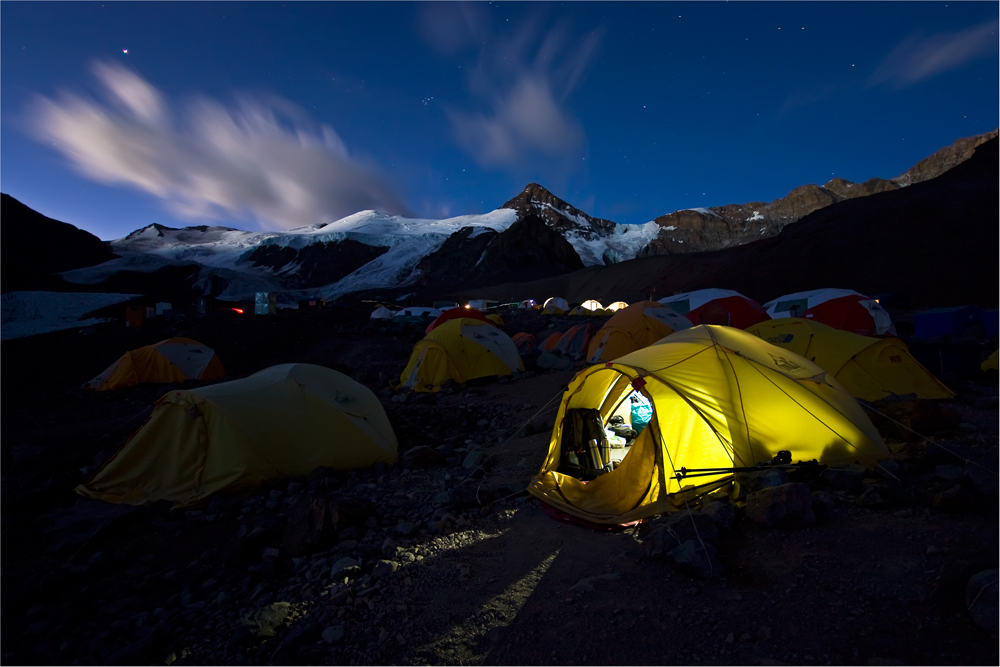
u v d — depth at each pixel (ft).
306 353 85.46
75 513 21.80
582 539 17.08
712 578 13.75
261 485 23.54
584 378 23.08
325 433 26.08
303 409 26.16
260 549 18.30
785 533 15.89
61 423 44.34
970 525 14.74
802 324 37.24
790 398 20.86
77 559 18.19
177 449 23.85
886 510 16.75
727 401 20.24
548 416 34.50
